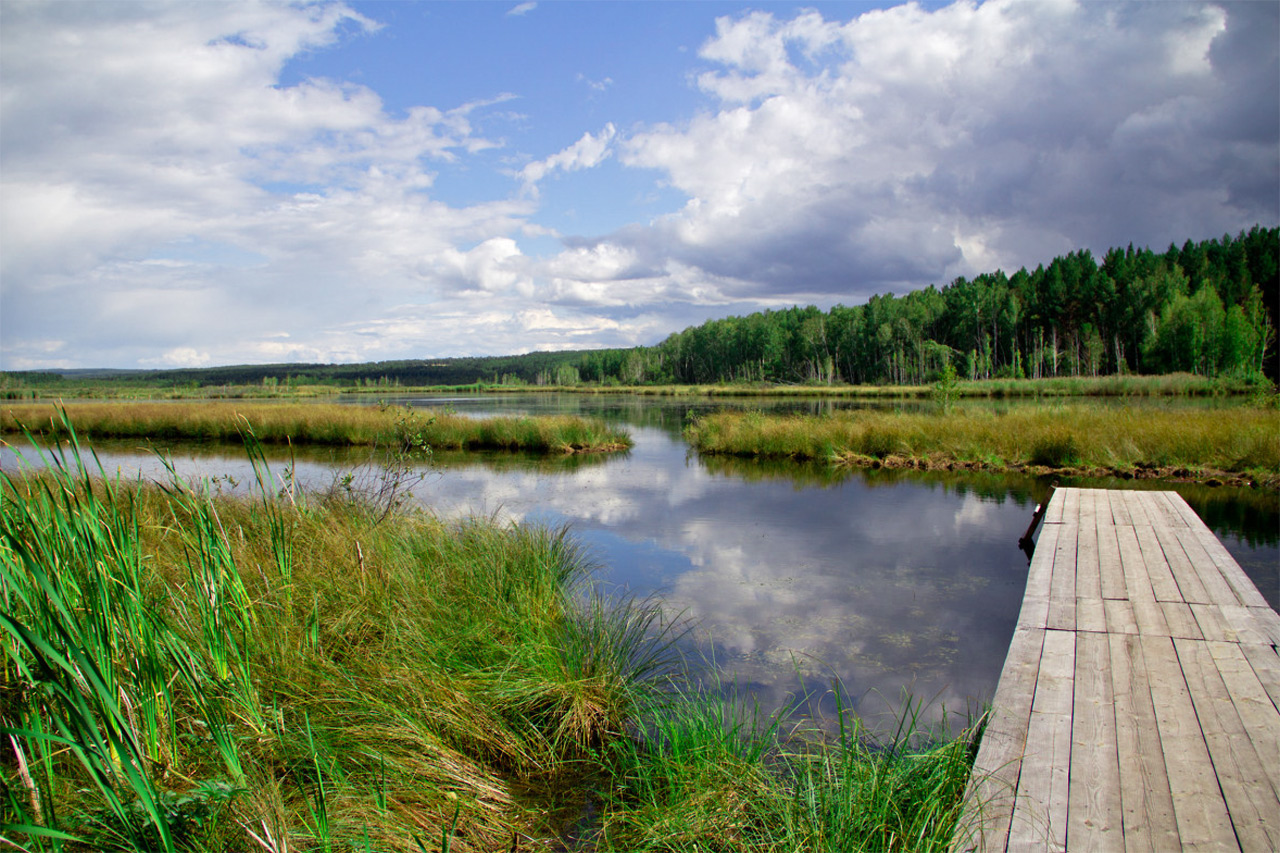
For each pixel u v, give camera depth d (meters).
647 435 23.64
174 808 2.46
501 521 9.45
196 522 3.79
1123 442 13.38
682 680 4.55
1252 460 12.13
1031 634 4.38
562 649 4.43
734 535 8.86
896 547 8.21
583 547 8.20
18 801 2.22
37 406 28.94
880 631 5.53
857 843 2.57
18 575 2.80
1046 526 7.48
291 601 4.39
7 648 2.43
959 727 3.89
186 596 3.83
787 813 2.75
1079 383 45.81
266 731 3.18
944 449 15.15
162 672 2.92
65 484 2.87
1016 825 2.48
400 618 4.48
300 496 7.16
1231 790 2.65
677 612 5.96
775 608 6.06
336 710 3.53
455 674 4.02
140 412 25.80
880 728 3.90
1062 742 3.04
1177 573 5.71
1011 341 70.06
